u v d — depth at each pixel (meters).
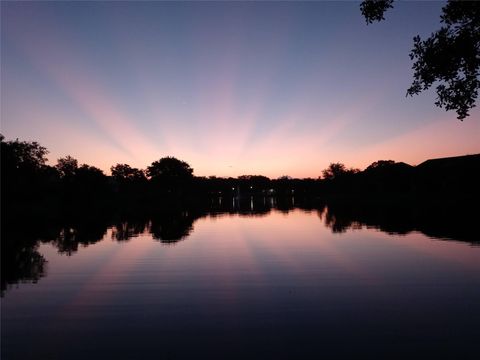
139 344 6.81
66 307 8.90
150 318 8.12
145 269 12.97
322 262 13.87
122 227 27.86
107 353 6.46
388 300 9.20
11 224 30.67
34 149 51.19
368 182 95.06
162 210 53.22
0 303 9.23
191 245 18.44
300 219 34.25
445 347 6.53
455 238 19.28
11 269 13.04
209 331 7.37
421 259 14.12
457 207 43.22
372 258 14.49
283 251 16.42
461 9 6.13
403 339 6.88
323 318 8.01
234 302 9.18
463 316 8.01
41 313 8.48
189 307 8.84
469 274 11.75
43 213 44.72
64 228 27.20
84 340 7.00
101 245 18.61
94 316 8.27
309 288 10.35
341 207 54.12
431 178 71.69
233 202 96.75
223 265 13.54
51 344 6.84
